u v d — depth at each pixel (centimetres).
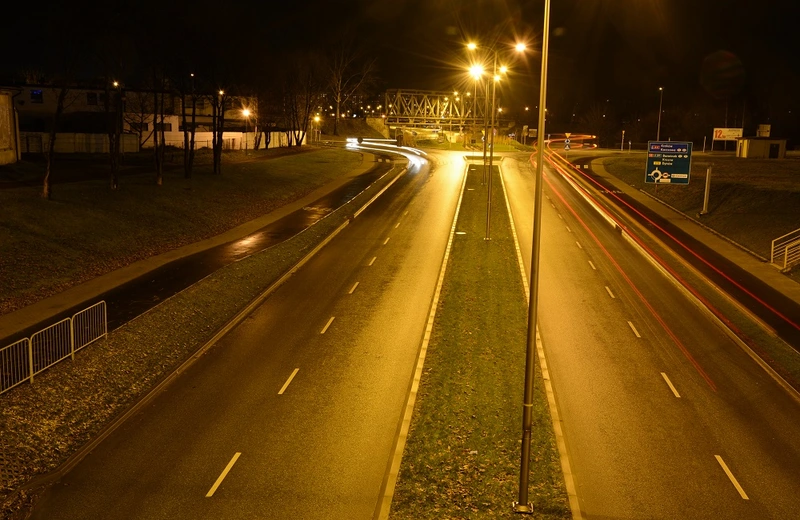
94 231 3731
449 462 1650
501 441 1755
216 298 2925
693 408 2016
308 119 11138
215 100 6128
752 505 1520
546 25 1452
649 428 1884
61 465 1641
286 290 3195
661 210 5616
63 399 1895
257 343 2503
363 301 3025
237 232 4534
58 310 2661
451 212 5347
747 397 2102
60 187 4462
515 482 1572
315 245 4097
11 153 5678
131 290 3003
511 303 2984
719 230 4781
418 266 3666
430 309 2903
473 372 2200
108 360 2164
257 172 6775
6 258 3041
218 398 2034
